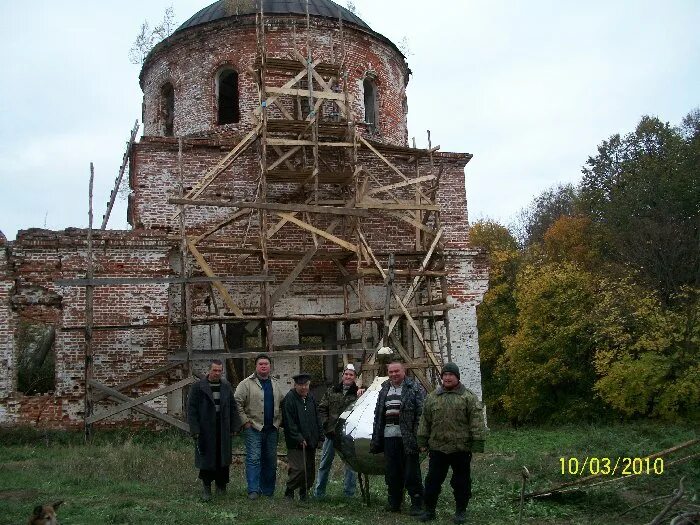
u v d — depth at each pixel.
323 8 22.19
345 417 9.55
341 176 18.08
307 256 16.83
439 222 18.47
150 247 17.59
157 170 18.64
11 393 16.41
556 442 15.77
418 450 8.59
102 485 10.29
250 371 21.00
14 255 16.86
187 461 12.38
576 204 41.16
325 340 20.45
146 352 17.11
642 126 40.78
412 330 18.91
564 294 26.62
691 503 8.90
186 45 21.73
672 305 28.91
